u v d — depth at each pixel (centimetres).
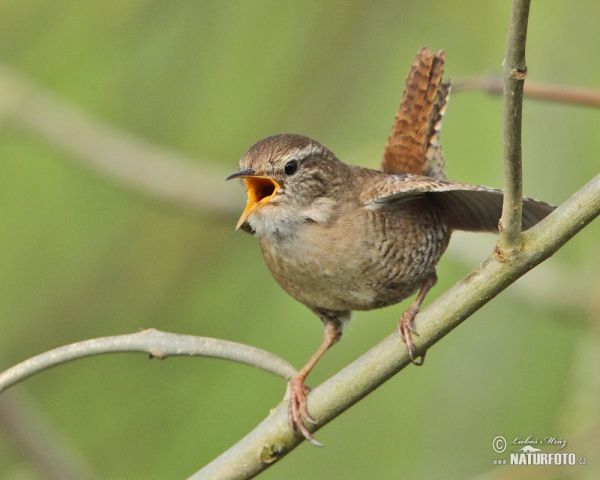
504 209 546
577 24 1017
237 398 1006
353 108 1114
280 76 1122
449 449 905
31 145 1148
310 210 725
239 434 985
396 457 985
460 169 1014
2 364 992
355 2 1122
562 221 551
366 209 724
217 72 1120
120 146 1061
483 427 909
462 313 570
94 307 1072
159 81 1117
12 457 988
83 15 1101
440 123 785
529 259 555
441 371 961
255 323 1054
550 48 1017
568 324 918
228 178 730
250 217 743
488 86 778
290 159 723
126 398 1039
